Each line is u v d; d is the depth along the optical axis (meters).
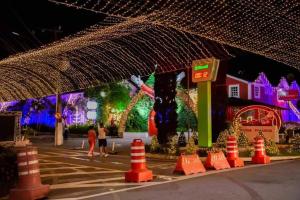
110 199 8.57
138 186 10.37
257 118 29.62
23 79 36.94
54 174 13.23
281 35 16.30
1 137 16.81
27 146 8.88
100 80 34.59
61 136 30.00
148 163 17.05
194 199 8.38
